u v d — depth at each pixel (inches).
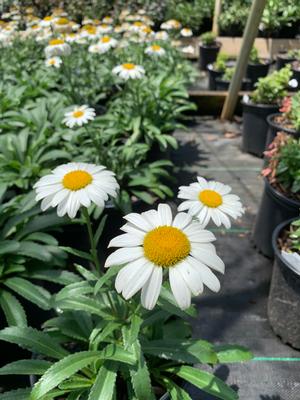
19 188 24.7
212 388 11.1
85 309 12.7
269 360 16.8
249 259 22.9
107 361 11.1
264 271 22.0
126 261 8.6
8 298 15.4
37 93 37.1
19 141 25.8
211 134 41.0
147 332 13.1
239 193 29.8
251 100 35.2
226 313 19.4
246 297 20.3
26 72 41.1
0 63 45.0
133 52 47.3
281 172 20.3
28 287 15.7
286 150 20.1
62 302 12.8
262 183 31.2
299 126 26.4
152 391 10.9
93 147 26.9
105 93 39.7
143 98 31.5
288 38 68.9
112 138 28.7
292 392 15.6
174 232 8.8
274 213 21.2
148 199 24.1
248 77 54.4
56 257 18.0
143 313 12.6
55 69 42.1
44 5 75.4
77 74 39.8
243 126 36.1
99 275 12.9
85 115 23.4
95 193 11.0
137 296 12.3
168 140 29.4
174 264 8.5
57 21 43.7
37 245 17.1
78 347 13.5
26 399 11.4
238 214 10.7
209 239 9.1
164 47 49.7
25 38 53.7
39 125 28.1
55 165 25.7
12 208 19.1
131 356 10.5
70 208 10.8
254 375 16.2
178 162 34.9
